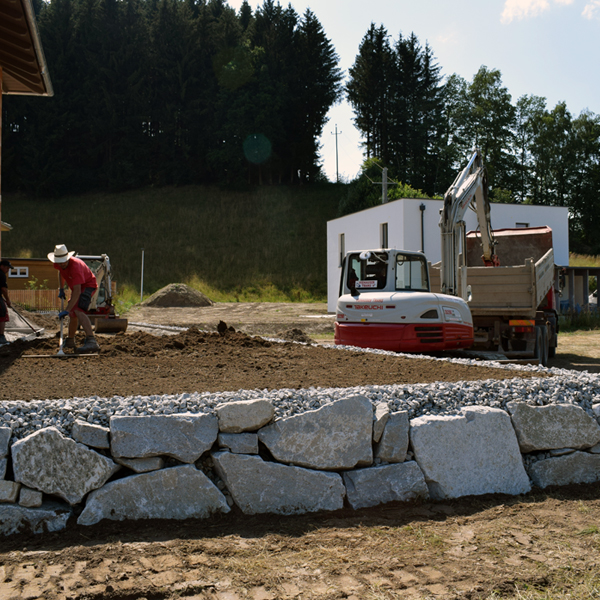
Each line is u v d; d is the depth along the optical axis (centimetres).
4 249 4894
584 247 6150
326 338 1823
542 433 448
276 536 342
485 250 1267
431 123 6544
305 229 5453
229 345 782
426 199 2270
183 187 6581
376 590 281
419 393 455
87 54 6688
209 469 384
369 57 6738
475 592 278
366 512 382
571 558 317
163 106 6788
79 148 6600
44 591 275
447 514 383
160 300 3353
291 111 7006
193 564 305
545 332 1155
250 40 7369
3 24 823
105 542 330
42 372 556
